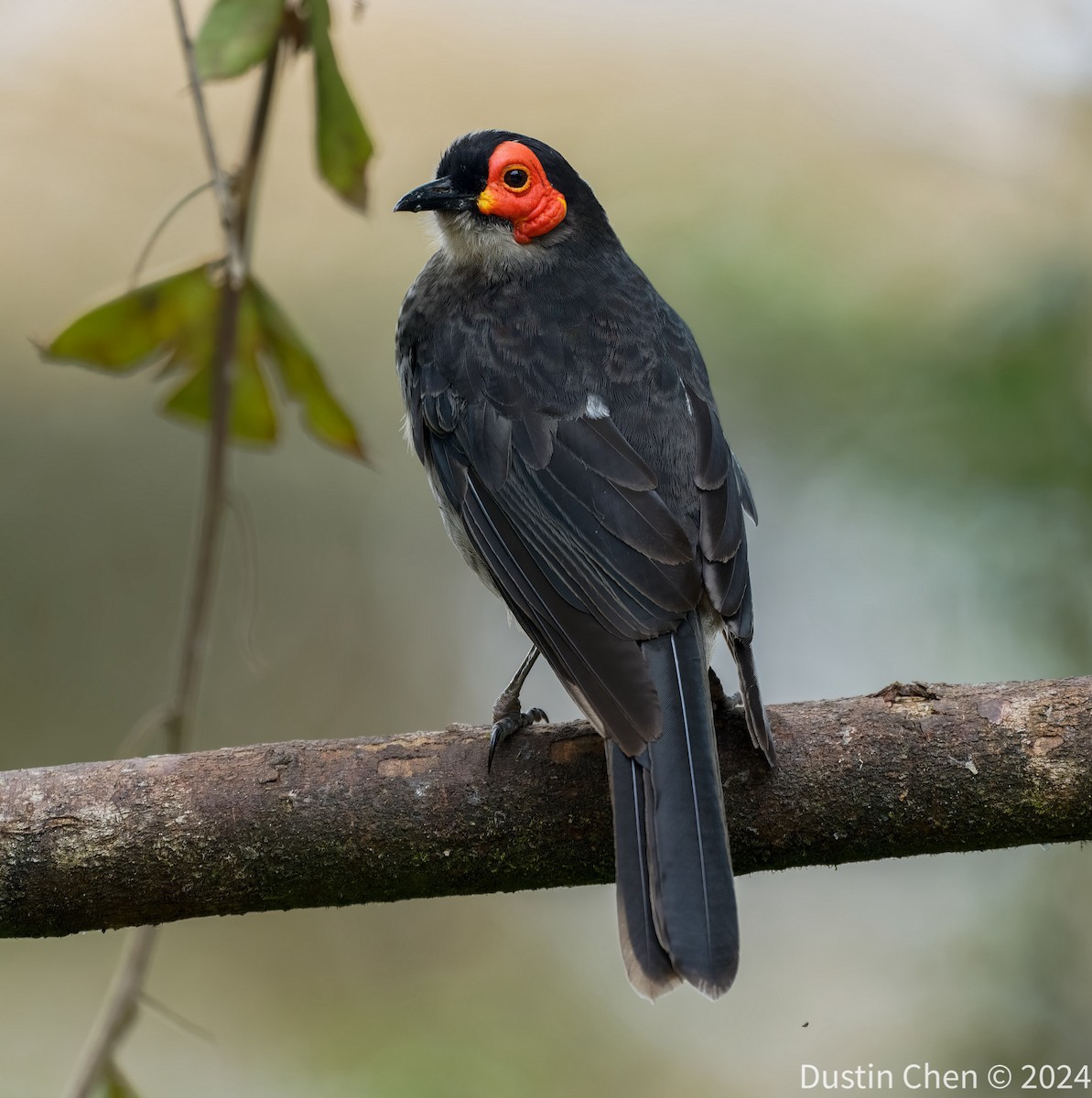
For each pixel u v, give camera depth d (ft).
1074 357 37.76
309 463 53.01
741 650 23.67
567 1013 43.88
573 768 23.09
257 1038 44.98
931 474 38.11
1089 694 22.71
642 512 25.29
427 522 53.26
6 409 51.49
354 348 52.47
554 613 24.90
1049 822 22.61
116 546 51.49
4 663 49.83
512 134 31.45
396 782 22.99
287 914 47.29
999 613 37.55
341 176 27.27
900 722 22.93
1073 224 41.29
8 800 22.52
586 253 30.83
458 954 46.52
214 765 22.97
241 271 26.50
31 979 45.11
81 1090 26.53
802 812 22.99
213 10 26.11
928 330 39.73
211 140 26.55
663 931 20.99
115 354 28.48
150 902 22.77
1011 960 36.50
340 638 52.54
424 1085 40.70
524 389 27.81
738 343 40.86
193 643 28.09
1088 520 36.91
